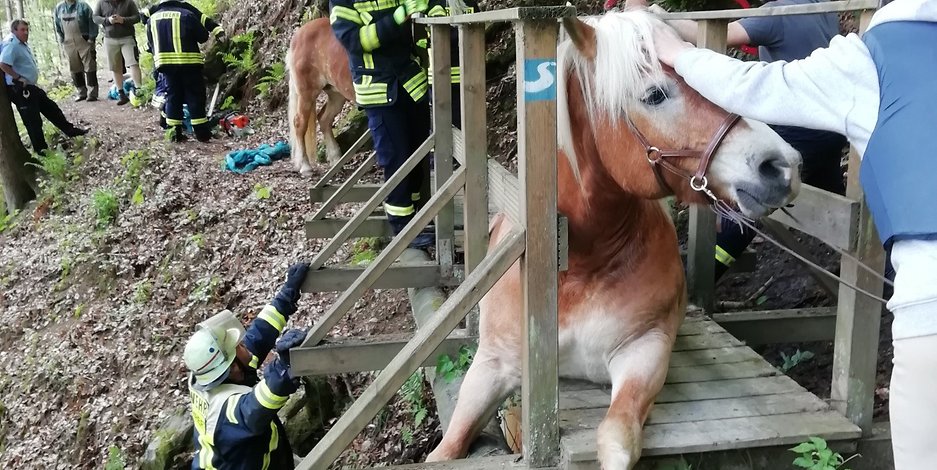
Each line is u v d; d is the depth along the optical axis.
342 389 4.42
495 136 5.92
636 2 2.76
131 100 10.61
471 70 2.79
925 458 1.37
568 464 1.96
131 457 4.91
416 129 4.34
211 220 6.38
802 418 2.17
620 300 2.20
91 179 8.23
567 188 2.14
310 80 6.55
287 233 5.90
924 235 1.29
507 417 2.64
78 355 5.90
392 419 3.91
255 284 5.52
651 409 2.24
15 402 5.91
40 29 16.66
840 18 4.38
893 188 1.33
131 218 6.99
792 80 1.47
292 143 6.83
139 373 5.50
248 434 2.30
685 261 3.36
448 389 3.03
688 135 1.75
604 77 1.81
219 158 7.45
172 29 7.71
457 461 2.06
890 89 1.36
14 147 8.77
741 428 2.11
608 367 2.24
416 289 3.93
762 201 1.66
